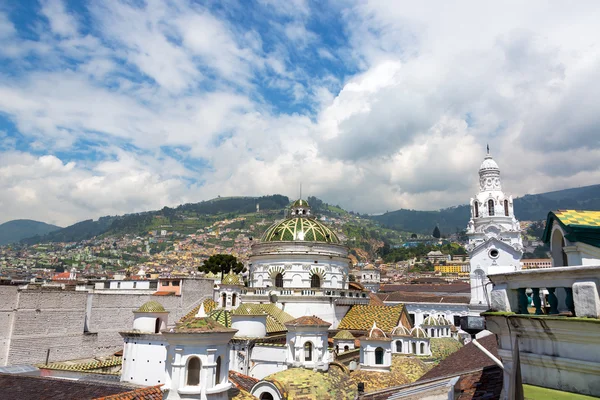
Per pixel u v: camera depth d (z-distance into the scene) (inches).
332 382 1608.0
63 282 5388.8
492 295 524.7
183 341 1179.9
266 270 2994.6
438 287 6018.7
